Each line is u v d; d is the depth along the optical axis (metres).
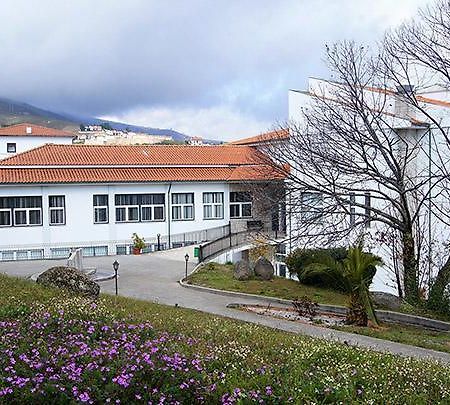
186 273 27.19
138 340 8.92
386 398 7.75
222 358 8.66
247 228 39.47
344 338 14.99
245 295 22.42
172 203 42.78
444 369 10.25
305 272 24.20
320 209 23.08
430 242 25.48
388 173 28.27
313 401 6.97
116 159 43.72
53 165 40.81
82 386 6.46
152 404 6.34
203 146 49.47
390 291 27.73
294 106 34.94
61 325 9.63
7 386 6.39
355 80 23.66
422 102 29.27
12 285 16.22
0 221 38.28
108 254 39.88
